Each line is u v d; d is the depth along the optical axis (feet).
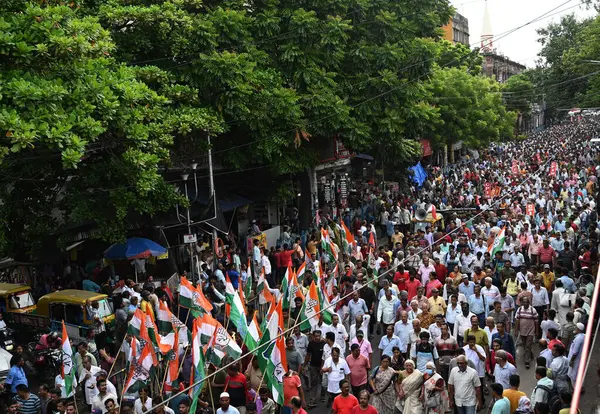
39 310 66.49
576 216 91.91
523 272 68.18
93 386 47.11
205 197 98.12
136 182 66.49
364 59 96.27
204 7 87.81
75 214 69.05
